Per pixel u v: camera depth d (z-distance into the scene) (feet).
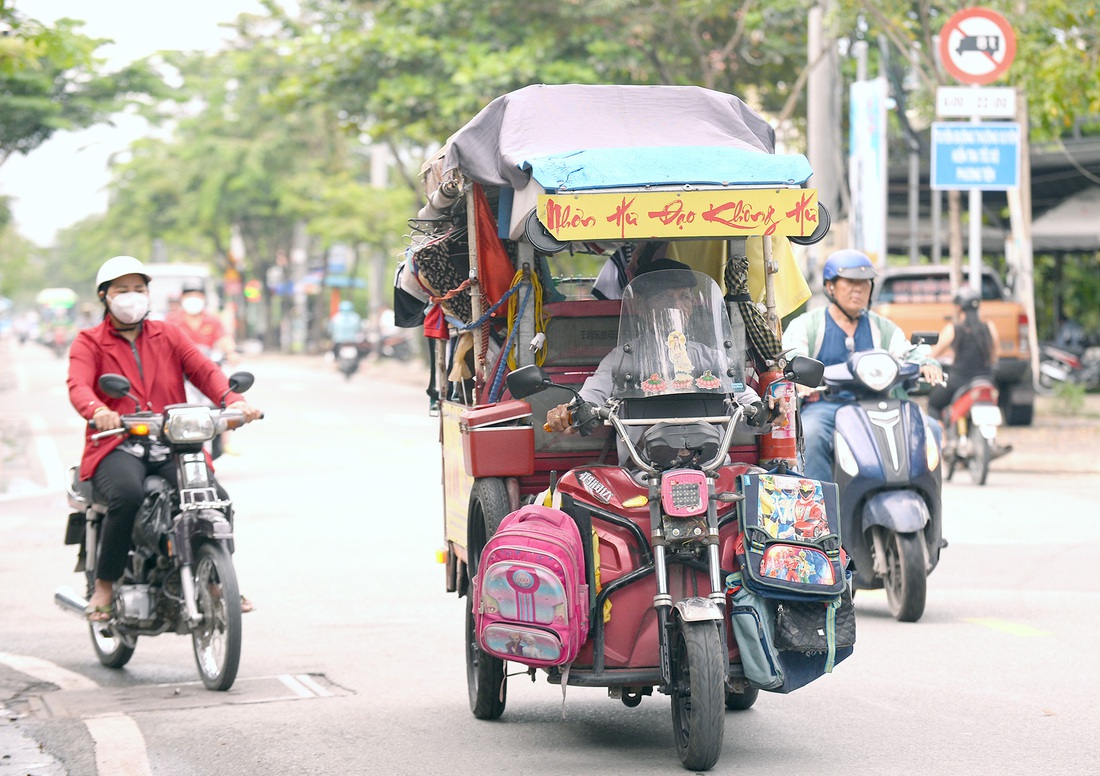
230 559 28.81
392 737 24.67
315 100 114.52
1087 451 71.15
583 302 26.04
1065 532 47.16
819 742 23.86
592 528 22.71
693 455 22.53
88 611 30.17
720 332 23.73
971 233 79.10
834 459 35.29
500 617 22.33
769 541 22.11
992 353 60.49
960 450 60.59
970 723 24.86
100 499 30.01
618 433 22.91
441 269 28.32
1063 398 94.94
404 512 55.21
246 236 259.19
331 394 132.98
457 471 28.43
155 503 29.55
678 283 23.91
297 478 66.95
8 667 31.48
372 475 67.87
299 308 294.25
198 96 233.55
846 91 115.55
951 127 69.31
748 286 26.50
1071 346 125.80
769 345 25.75
